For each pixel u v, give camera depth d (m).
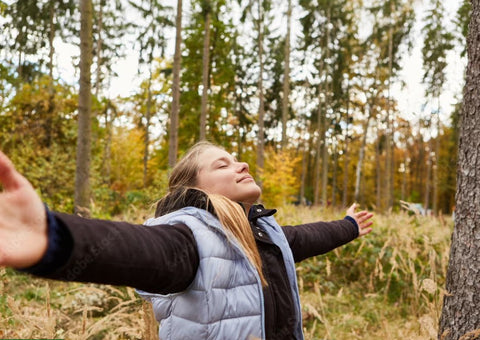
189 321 1.02
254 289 1.08
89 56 6.75
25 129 9.87
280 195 14.16
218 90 19.67
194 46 17.92
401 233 4.41
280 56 25.45
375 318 3.96
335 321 3.89
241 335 1.03
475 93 1.92
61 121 10.14
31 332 1.64
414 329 2.92
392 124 29.12
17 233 0.60
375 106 29.20
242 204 1.31
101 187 10.21
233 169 1.34
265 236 1.28
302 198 21.58
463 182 1.95
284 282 1.22
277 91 28.64
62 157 9.36
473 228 1.88
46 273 0.65
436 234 5.03
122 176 20.95
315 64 28.88
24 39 14.37
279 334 1.17
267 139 30.78
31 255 0.60
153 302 1.17
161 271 0.85
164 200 1.31
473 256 1.87
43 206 0.63
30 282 3.67
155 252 0.83
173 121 11.45
